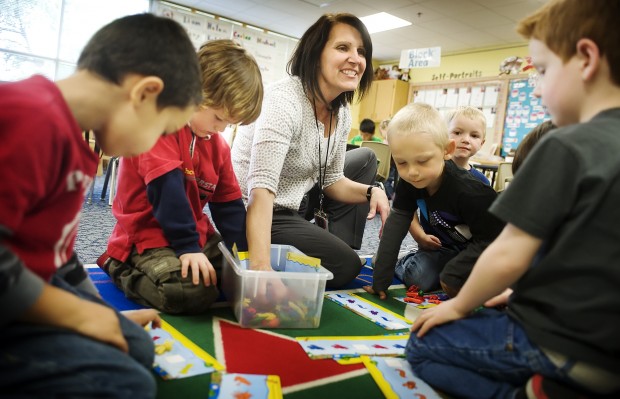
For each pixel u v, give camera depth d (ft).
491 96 21.50
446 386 2.77
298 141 4.87
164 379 2.59
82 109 2.05
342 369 2.96
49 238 2.02
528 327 2.41
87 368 1.84
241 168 5.18
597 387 2.27
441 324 2.87
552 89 2.42
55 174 1.88
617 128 2.18
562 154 2.24
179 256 3.79
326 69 4.71
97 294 2.94
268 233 4.08
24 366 1.77
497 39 20.16
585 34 2.23
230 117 3.78
